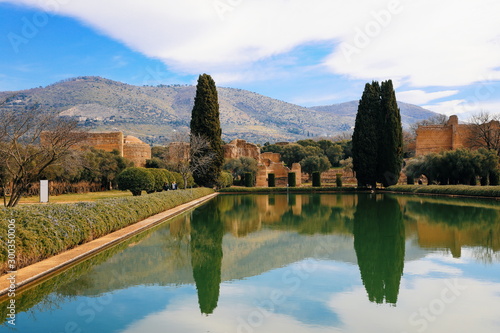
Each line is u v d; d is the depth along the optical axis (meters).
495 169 39.16
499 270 9.52
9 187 32.50
